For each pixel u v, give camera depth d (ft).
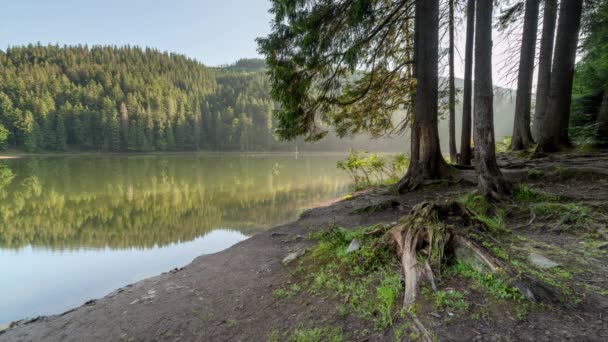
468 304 7.43
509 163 27.35
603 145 27.96
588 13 30.66
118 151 257.14
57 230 33.04
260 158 191.42
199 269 16.66
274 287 11.84
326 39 23.80
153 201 49.49
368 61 27.35
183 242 28.63
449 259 9.50
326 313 8.89
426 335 6.70
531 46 35.14
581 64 40.09
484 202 16.02
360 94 29.14
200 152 279.08
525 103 36.11
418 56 26.13
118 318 12.09
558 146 28.84
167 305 12.41
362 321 8.04
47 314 16.11
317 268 12.16
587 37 33.22
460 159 33.32
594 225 11.98
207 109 324.60
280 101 26.00
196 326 10.32
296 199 47.24
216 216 38.58
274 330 8.91
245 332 9.30
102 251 26.43
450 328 6.79
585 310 6.81
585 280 8.13
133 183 72.28
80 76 353.92
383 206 22.88
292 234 21.09
